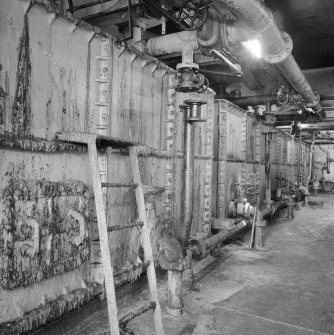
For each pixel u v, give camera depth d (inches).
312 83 338.0
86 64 122.3
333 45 279.3
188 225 173.9
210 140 233.5
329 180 965.2
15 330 91.9
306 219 418.0
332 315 143.8
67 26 113.0
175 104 185.8
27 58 98.1
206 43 149.4
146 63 156.9
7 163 92.2
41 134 103.7
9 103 92.7
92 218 125.3
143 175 159.0
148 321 130.4
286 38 171.8
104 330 121.8
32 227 98.5
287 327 131.9
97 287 123.6
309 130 626.5
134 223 118.0
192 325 129.7
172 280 138.1
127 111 146.1
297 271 203.3
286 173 549.6
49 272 104.6
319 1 203.8
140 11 159.5
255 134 370.9
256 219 259.4
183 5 130.1
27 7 96.0
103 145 128.6
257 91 356.2
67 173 113.8
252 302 154.3
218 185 263.3
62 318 114.3
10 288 92.4
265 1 206.7
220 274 193.2
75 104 117.8
